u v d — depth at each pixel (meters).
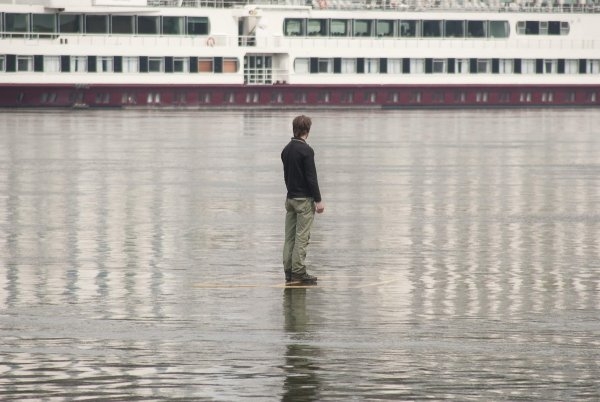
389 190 171.50
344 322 76.31
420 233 122.12
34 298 84.12
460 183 183.50
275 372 64.12
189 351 68.56
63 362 66.06
